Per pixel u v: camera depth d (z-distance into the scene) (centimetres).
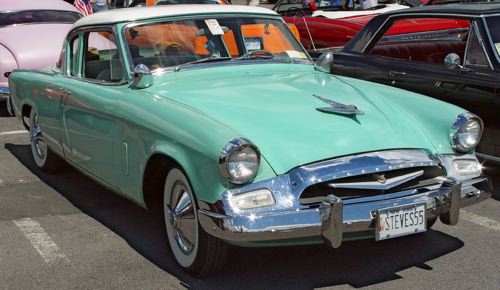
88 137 477
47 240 454
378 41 668
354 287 378
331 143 362
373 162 354
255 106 395
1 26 898
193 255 380
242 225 331
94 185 585
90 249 438
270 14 532
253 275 395
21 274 400
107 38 480
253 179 342
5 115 912
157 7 501
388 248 433
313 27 1055
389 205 354
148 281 388
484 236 455
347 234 359
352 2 1158
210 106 394
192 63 468
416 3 1143
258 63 493
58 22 940
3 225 484
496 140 538
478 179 396
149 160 399
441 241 446
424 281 384
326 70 512
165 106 397
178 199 391
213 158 340
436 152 394
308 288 378
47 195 557
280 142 358
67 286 383
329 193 352
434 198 367
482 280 384
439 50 656
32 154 672
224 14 506
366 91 452
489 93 536
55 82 537
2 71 839
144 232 470
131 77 445
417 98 444
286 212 336
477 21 570
